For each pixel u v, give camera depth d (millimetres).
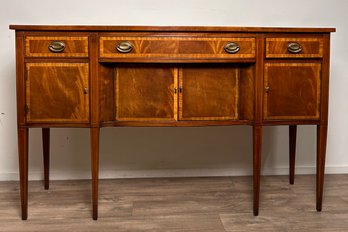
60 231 1578
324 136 1771
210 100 1747
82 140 2371
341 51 2426
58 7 2258
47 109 1655
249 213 1785
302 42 1718
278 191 2117
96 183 1691
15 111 2301
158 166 2430
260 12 2359
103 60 1646
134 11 2303
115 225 1643
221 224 1652
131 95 1721
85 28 1612
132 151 2406
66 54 1635
